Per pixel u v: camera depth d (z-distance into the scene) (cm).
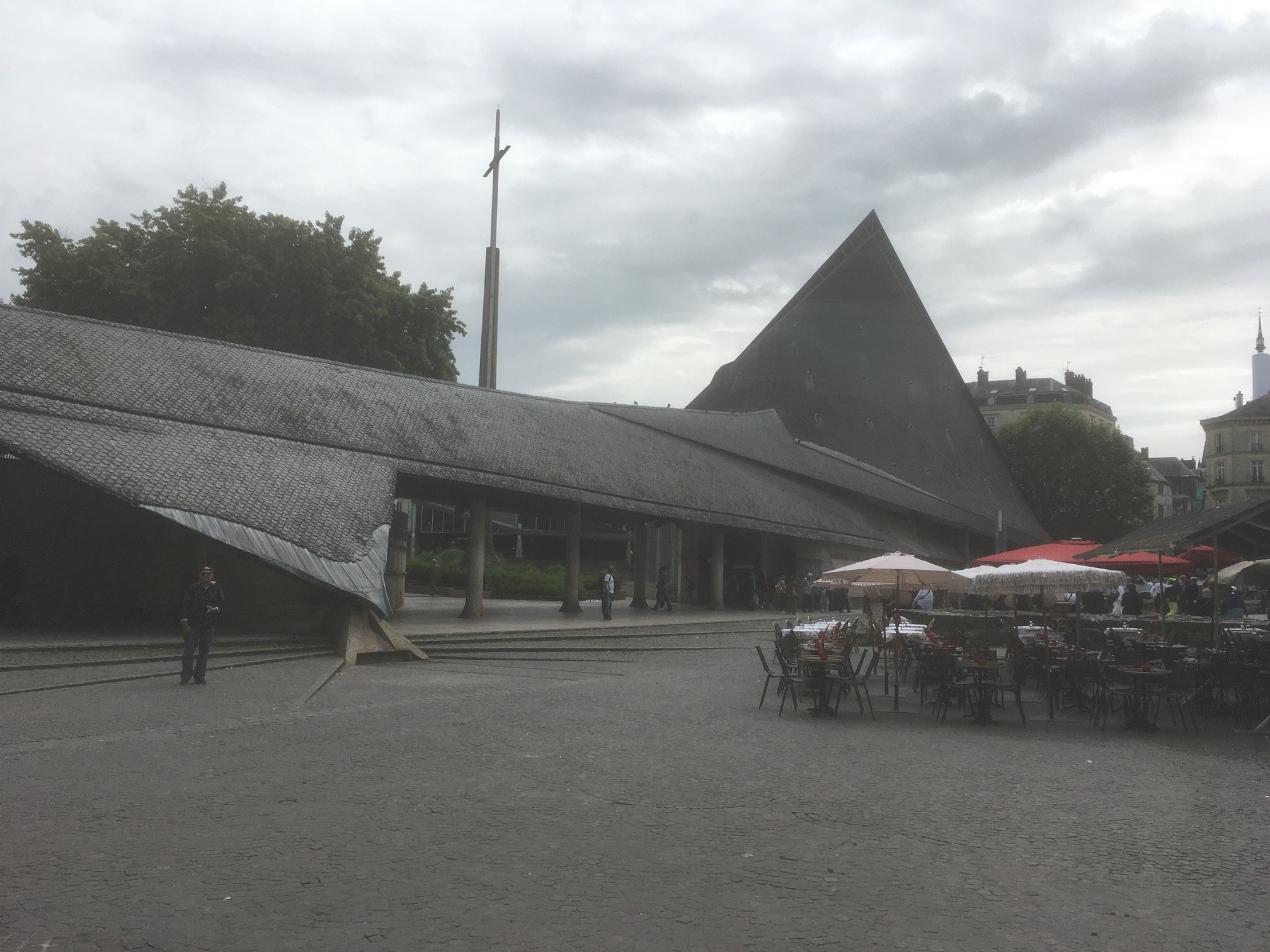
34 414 1955
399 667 1784
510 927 479
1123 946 471
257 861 580
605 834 649
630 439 3553
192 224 3984
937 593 3388
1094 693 1344
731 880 557
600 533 5669
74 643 1664
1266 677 1238
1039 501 6644
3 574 2012
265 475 2181
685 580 4159
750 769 883
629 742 1007
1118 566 2214
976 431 6012
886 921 497
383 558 2134
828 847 629
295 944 454
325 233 4234
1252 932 491
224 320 3884
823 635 1543
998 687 1212
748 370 5466
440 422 2816
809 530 4006
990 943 471
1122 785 849
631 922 488
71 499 2241
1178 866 600
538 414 3259
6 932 464
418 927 477
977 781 852
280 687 1420
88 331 2295
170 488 1959
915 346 5747
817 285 5509
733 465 4003
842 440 5403
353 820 676
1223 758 988
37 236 4109
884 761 941
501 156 5106
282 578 2203
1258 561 1914
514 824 671
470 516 2811
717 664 1902
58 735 1007
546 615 2984
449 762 888
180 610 2225
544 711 1225
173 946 450
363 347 4172
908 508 5097
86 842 617
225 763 874
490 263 5072
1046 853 627
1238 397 9431
